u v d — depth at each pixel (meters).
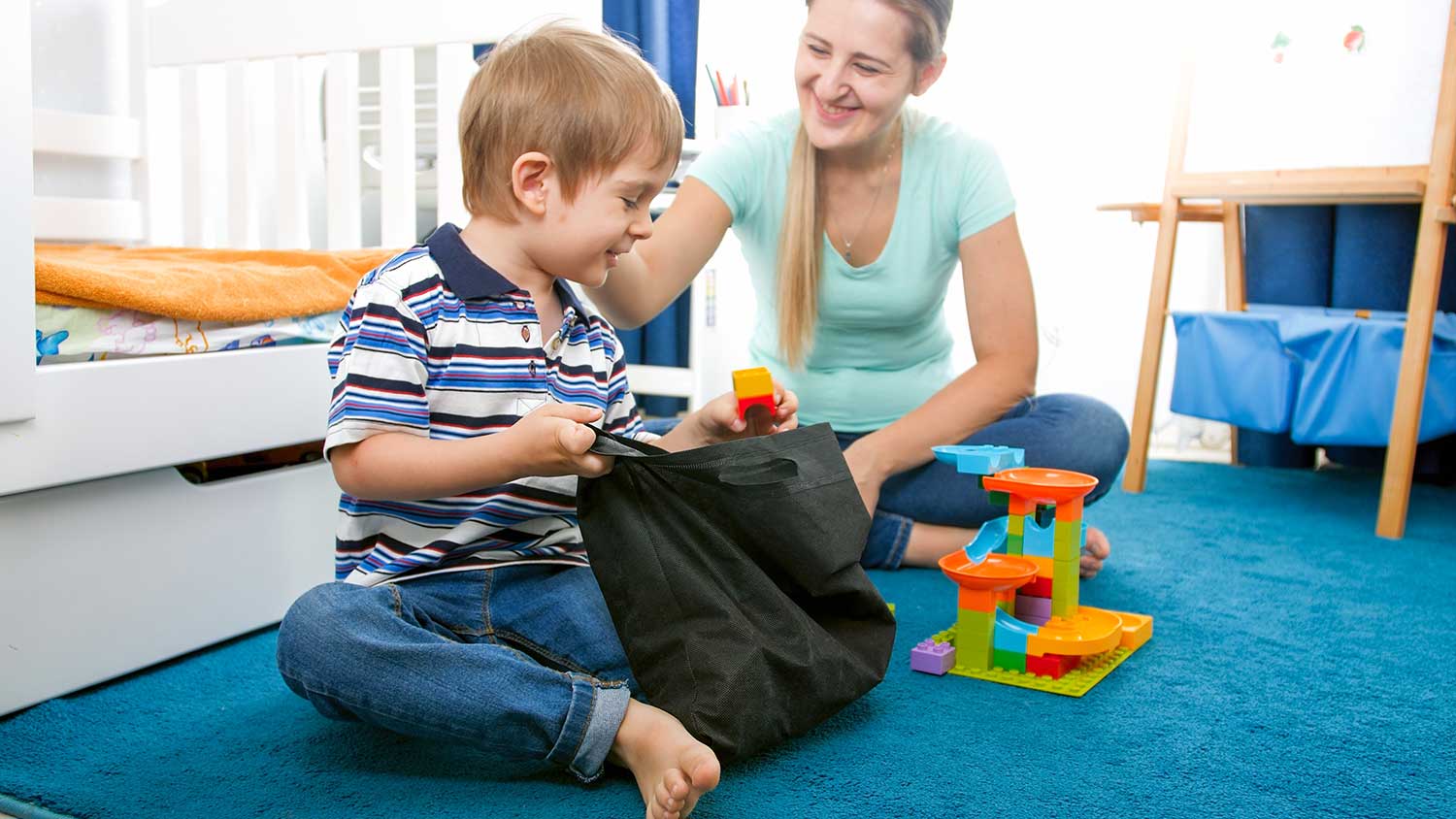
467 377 0.92
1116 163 2.27
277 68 1.77
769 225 1.51
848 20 1.30
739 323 2.46
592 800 0.84
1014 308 1.45
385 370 0.88
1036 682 1.08
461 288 0.92
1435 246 1.74
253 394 1.18
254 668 1.13
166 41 1.86
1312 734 0.98
